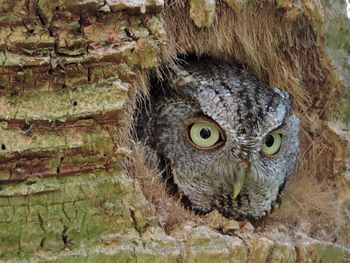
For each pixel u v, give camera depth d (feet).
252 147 11.55
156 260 8.43
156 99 11.96
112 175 8.53
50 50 8.29
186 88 11.70
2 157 7.97
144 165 10.65
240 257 9.35
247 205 12.13
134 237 8.48
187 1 10.76
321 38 12.00
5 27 8.16
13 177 8.05
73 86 8.38
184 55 11.84
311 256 10.62
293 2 11.60
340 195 12.27
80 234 8.23
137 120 11.55
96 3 8.45
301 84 12.51
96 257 8.12
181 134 11.85
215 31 11.35
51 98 8.25
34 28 8.25
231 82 11.85
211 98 11.57
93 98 8.39
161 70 11.42
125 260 8.27
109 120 8.46
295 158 12.66
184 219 10.01
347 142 12.32
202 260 8.98
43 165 8.17
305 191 12.50
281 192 12.54
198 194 12.00
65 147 8.20
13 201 7.99
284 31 11.94
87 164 8.38
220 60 12.32
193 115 11.69
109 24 8.71
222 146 11.66
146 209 8.68
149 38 8.98
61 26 8.36
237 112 11.51
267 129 11.60
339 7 12.16
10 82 8.14
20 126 8.11
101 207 8.38
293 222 12.03
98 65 8.50
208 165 11.76
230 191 11.92
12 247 7.94
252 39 11.81
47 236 8.06
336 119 12.49
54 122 8.19
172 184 11.96
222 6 11.21
